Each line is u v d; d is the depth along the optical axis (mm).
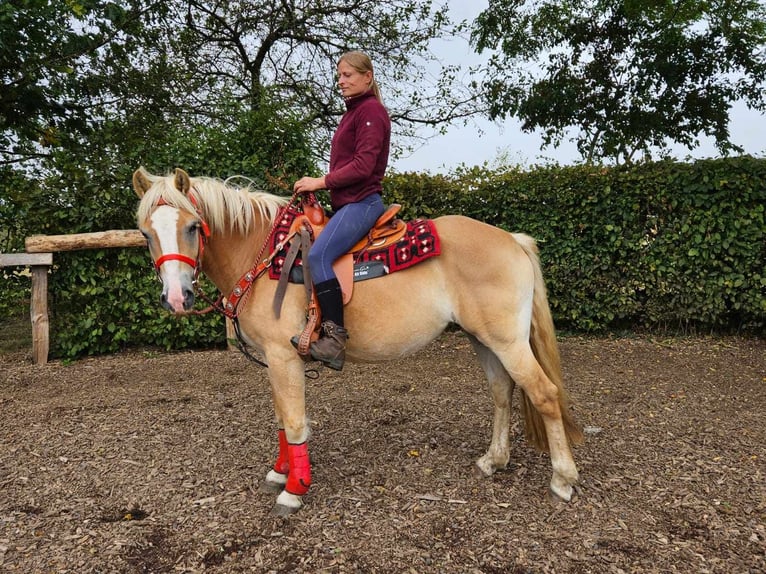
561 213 6242
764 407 4059
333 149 2684
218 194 2564
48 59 7090
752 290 5906
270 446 3428
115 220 5941
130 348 6164
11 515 2600
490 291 2566
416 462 3152
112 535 2424
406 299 2568
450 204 6535
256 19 10352
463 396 4422
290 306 2514
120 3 7863
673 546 2293
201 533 2449
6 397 4598
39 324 5637
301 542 2375
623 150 10844
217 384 4863
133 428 3734
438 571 2172
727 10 9898
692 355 5578
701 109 10273
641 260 6098
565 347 5984
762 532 2371
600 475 2949
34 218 5648
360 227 2555
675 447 3303
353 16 10641
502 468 3025
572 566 2182
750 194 5723
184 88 9906
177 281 2271
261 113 6125
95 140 6461
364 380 4910
